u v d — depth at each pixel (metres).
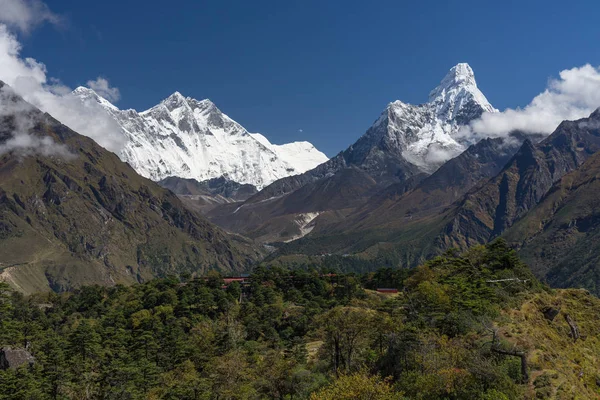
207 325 182.38
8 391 128.00
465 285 141.62
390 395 82.00
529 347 104.44
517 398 86.00
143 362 147.88
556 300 149.50
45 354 152.88
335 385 85.56
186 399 126.94
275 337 170.25
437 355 96.12
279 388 118.06
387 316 125.88
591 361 121.62
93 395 135.62
